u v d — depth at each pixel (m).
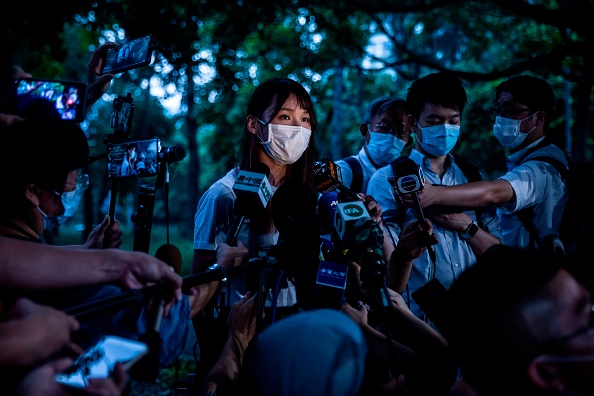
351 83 23.28
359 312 2.22
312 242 2.01
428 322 2.98
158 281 1.59
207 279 1.67
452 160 3.43
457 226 3.01
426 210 3.06
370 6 9.37
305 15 9.76
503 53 16.00
